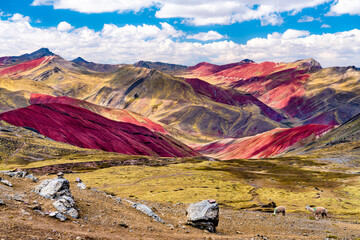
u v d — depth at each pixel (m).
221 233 34.19
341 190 128.25
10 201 25.12
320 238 38.88
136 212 34.12
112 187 129.75
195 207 35.28
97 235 23.17
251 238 32.84
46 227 22.02
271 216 60.25
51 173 174.25
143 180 148.62
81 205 29.94
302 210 86.62
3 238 17.89
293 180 157.62
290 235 39.69
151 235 26.77
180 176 161.25
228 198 107.62
